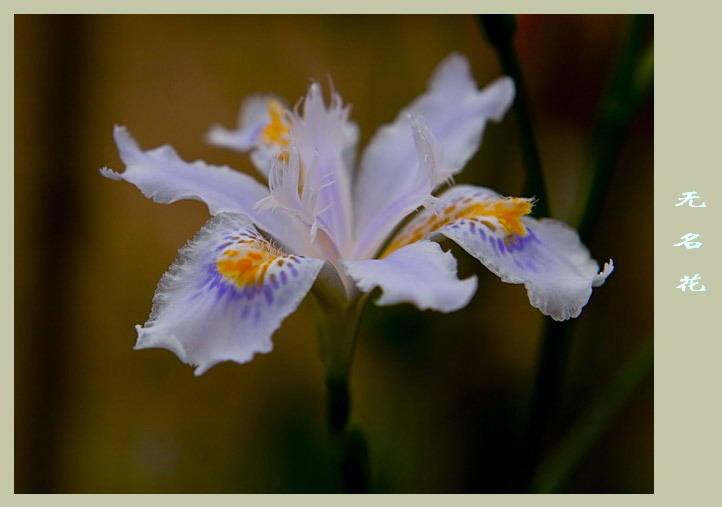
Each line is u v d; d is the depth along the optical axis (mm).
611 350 327
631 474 328
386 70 358
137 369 366
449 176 280
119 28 376
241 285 253
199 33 399
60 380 320
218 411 361
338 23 380
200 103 401
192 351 250
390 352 319
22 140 318
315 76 391
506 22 273
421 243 258
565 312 260
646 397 329
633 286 329
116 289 370
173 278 257
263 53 398
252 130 295
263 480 320
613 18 317
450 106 293
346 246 278
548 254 266
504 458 313
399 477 314
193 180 271
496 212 267
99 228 353
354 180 301
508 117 318
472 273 319
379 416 322
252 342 249
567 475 281
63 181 320
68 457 322
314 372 354
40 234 319
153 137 395
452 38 351
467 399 322
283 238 270
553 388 280
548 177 324
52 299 319
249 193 274
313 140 276
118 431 350
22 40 316
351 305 267
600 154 278
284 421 325
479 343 322
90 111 325
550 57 320
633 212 327
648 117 320
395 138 291
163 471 333
